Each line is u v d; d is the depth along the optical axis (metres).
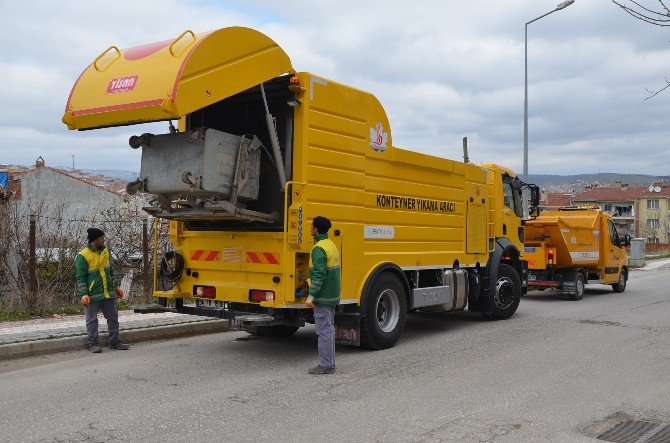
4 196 13.65
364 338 8.92
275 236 8.06
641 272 30.41
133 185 7.88
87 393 6.68
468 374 7.58
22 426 5.55
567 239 16.77
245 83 7.56
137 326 10.37
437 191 10.55
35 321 10.95
